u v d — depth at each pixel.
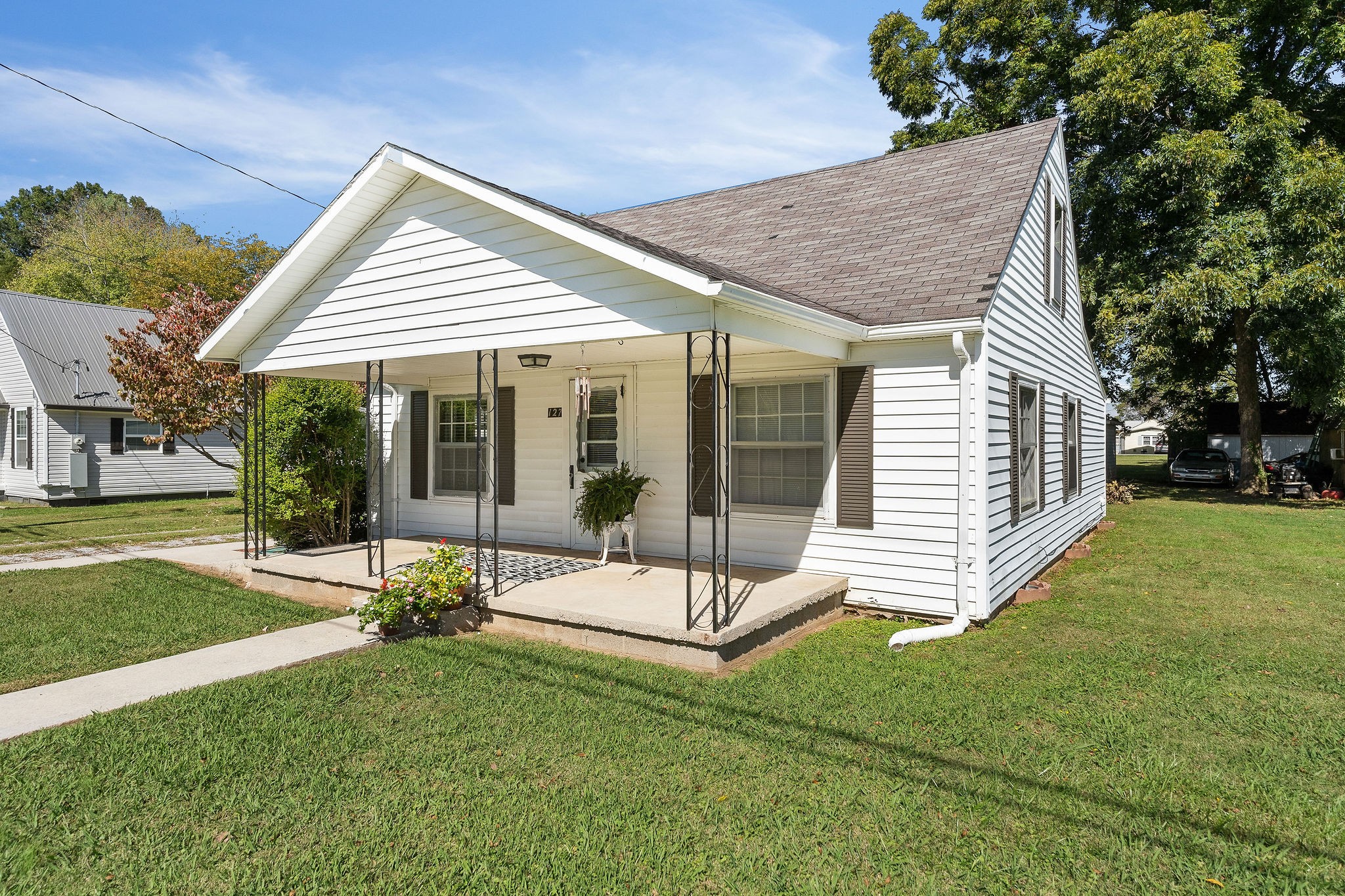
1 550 11.96
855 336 7.21
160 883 3.08
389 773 4.05
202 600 8.31
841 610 7.75
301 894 3.01
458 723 4.72
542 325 6.50
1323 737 4.52
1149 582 9.38
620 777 4.00
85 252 40.59
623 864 3.21
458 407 10.98
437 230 7.25
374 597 6.84
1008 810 3.67
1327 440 23.25
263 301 8.55
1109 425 25.97
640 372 9.14
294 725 4.68
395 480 11.63
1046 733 4.61
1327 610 7.81
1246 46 20.25
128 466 20.97
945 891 3.04
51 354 20.06
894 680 5.55
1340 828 3.50
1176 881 3.11
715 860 3.25
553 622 6.53
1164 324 18.33
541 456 9.98
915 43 24.05
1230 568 10.29
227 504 19.75
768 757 4.23
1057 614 7.69
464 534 10.88
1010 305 8.09
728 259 9.95
